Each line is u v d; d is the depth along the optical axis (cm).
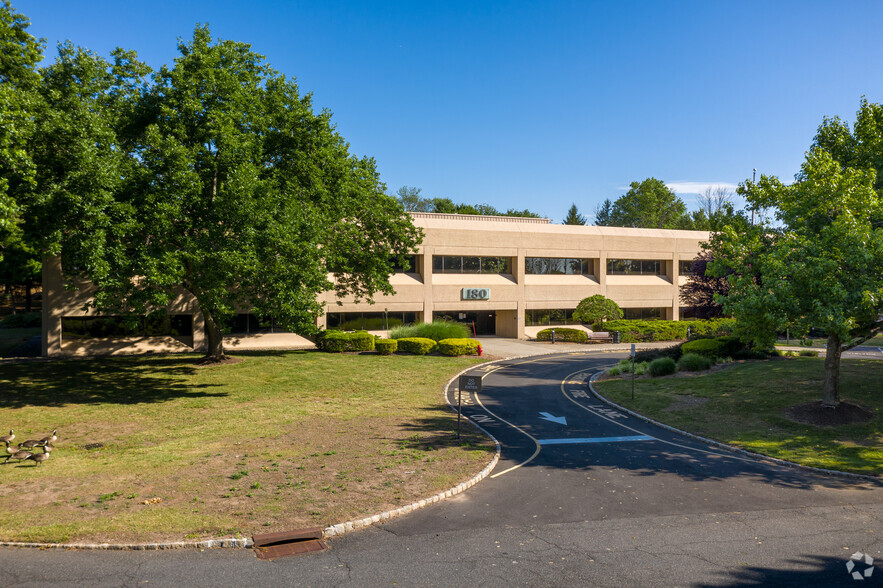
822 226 1812
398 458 1409
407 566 852
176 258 2073
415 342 3422
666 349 3156
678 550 911
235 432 1678
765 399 2044
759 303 1639
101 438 1605
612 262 5141
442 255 4450
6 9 2092
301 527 984
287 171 2644
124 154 2231
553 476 1320
